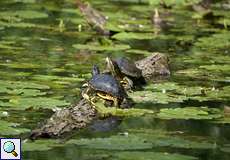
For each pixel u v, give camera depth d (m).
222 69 17.44
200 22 27.48
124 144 10.67
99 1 32.69
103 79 13.71
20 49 19.16
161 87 15.33
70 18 26.11
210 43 21.73
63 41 21.14
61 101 13.21
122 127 11.96
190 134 11.66
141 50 20.28
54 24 24.47
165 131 11.80
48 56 18.41
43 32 22.69
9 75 15.48
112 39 22.34
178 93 14.80
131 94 14.55
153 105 13.73
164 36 23.00
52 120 11.80
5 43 19.97
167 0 30.94
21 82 14.73
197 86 15.59
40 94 13.66
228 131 11.98
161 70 17.06
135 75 15.61
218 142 11.23
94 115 12.57
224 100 14.28
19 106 12.72
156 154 10.09
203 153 10.55
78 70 16.67
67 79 15.41
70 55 18.81
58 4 30.34
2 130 11.09
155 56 17.56
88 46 19.88
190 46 21.45
